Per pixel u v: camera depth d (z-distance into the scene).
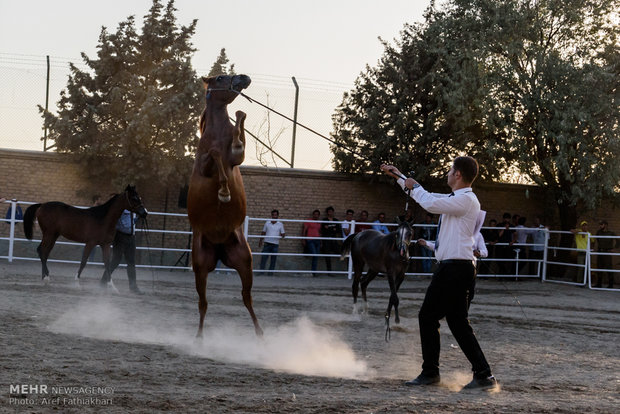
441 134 23.12
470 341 6.38
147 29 21.58
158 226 22.14
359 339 9.84
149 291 14.60
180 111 21.00
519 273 24.00
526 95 22.47
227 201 8.09
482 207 24.94
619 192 24.06
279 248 23.17
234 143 8.06
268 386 6.17
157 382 6.04
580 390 6.69
